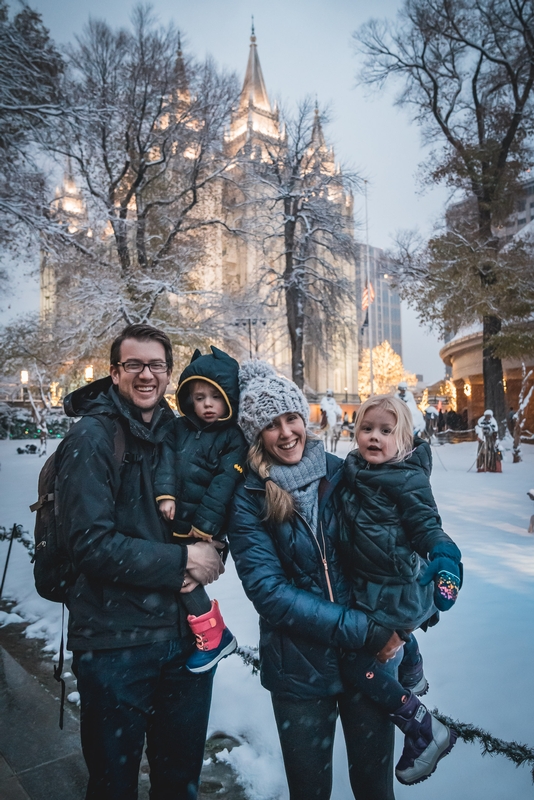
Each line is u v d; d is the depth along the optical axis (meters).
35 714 3.21
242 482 2.08
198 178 26.88
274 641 1.95
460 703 2.81
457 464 18.16
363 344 79.31
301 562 1.95
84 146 18.20
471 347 33.06
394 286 23.89
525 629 3.70
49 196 15.03
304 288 29.89
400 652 2.04
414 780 1.89
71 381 24.73
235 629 4.00
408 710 1.87
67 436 1.98
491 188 23.62
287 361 58.03
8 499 10.78
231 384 2.16
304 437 2.02
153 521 2.01
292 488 1.95
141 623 1.89
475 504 9.62
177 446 2.16
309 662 1.88
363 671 1.87
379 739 1.92
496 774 2.37
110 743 1.83
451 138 24.22
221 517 1.99
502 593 4.52
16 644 4.32
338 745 2.70
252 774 2.61
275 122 38.59
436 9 23.58
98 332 20.84
